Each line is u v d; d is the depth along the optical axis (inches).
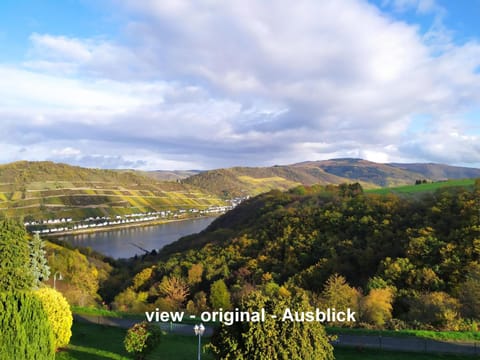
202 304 1796.3
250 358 552.7
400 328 1076.5
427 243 1752.0
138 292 2353.6
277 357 543.2
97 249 5255.9
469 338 955.3
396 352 883.4
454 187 2502.5
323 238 2317.9
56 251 2942.9
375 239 2073.1
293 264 2170.3
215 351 589.0
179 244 3939.5
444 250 1641.2
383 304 1214.9
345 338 971.9
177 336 1046.4
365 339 964.0
